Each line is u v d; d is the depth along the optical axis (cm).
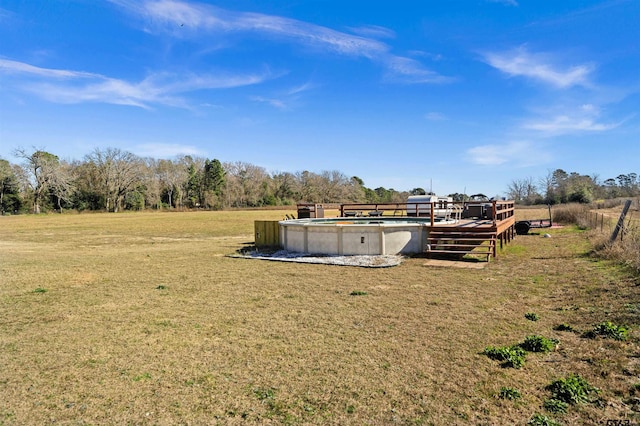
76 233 2662
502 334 532
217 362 459
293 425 325
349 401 362
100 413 350
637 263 832
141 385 403
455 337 525
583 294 721
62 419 341
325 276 977
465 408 346
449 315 625
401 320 604
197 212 6397
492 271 1004
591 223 2080
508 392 370
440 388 384
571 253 1266
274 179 9100
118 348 511
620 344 473
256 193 8456
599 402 348
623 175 5628
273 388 391
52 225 3497
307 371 429
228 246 1762
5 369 450
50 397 381
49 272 1098
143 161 7669
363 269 1060
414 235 1298
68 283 945
